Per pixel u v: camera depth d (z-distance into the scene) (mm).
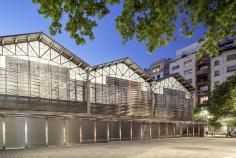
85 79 30344
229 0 5258
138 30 5793
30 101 25031
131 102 35250
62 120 26047
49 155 16297
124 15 5477
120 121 32156
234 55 58000
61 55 28516
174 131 40406
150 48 6164
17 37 24359
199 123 44844
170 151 18750
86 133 28125
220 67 60625
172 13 5535
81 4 4953
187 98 44688
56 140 25156
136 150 19500
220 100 42125
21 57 25172
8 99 23453
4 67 23859
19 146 22312
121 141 31062
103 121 30125
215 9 5578
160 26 5656
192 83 67438
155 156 15820
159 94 39719
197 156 15875
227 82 42625
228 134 46000
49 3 4711
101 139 29547
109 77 33000
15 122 22391
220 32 6086
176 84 43000
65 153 17422
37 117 23984
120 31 5789
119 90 33938
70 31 5266
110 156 15758
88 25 5242
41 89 26344
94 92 31156
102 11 5078
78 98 29469
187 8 5703
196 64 66500
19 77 24766
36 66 26219
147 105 37344
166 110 40344
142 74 36719
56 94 27531
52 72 27484
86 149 20406
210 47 6562
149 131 36094
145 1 5301
